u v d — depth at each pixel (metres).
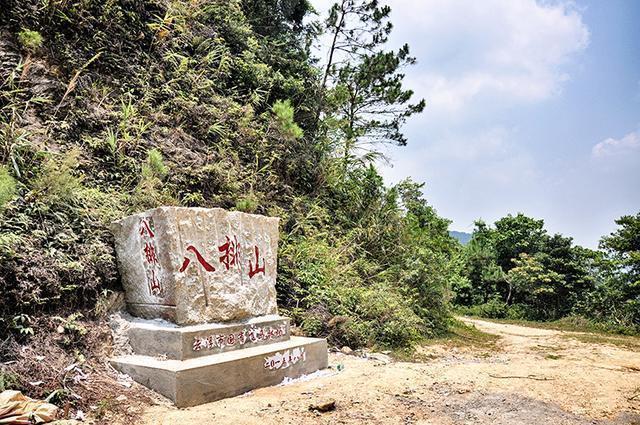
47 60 6.88
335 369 5.71
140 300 5.12
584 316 14.36
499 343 9.51
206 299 4.94
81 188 5.86
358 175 11.55
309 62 13.13
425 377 5.30
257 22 12.10
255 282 5.59
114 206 5.97
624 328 12.12
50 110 6.49
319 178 10.52
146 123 7.64
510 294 18.66
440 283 10.55
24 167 5.39
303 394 4.49
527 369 5.96
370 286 8.84
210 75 9.59
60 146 6.26
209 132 8.55
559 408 4.36
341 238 9.81
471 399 4.55
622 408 4.41
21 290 4.36
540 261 18.23
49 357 4.16
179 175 7.35
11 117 5.87
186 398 3.99
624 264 13.68
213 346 4.70
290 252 8.02
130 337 4.88
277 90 10.82
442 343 8.71
